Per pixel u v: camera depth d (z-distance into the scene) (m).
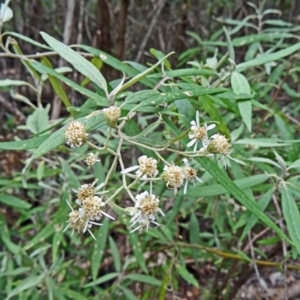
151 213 0.14
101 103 0.17
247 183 0.22
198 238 0.32
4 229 0.30
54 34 0.53
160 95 0.15
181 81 0.24
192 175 0.15
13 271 0.30
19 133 0.42
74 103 0.42
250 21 0.52
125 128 0.18
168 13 0.55
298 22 0.53
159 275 0.37
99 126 0.15
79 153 0.29
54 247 0.28
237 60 0.49
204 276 0.45
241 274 0.37
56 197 0.36
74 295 0.30
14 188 0.35
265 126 0.35
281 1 0.52
